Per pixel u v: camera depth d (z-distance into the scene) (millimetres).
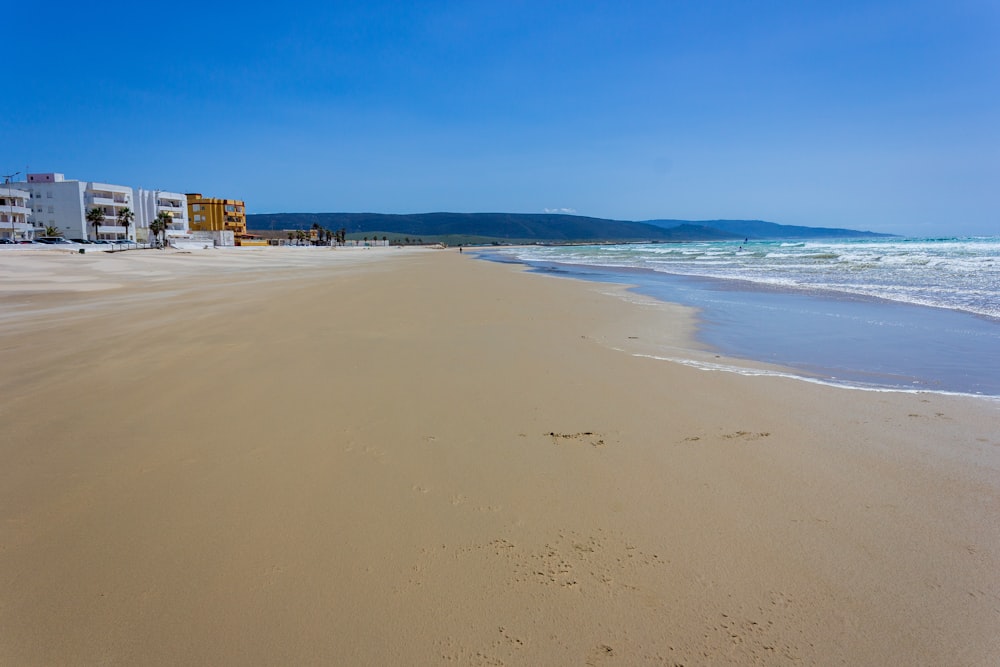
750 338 9398
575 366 6945
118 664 2166
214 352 7598
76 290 17344
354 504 3354
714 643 2293
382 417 4898
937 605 2521
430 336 9023
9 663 2158
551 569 2744
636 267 33969
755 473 3824
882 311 12430
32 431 4531
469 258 65000
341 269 34125
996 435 4602
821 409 5289
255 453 4094
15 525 3107
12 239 65625
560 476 3750
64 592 2561
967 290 15742
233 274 26938
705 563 2801
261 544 2936
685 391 5855
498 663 2182
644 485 3631
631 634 2336
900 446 4344
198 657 2203
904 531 3105
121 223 83250
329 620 2398
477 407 5211
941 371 7070
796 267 27328
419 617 2420
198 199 108938
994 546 2963
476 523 3152
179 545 2924
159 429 4582
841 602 2535
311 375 6352
